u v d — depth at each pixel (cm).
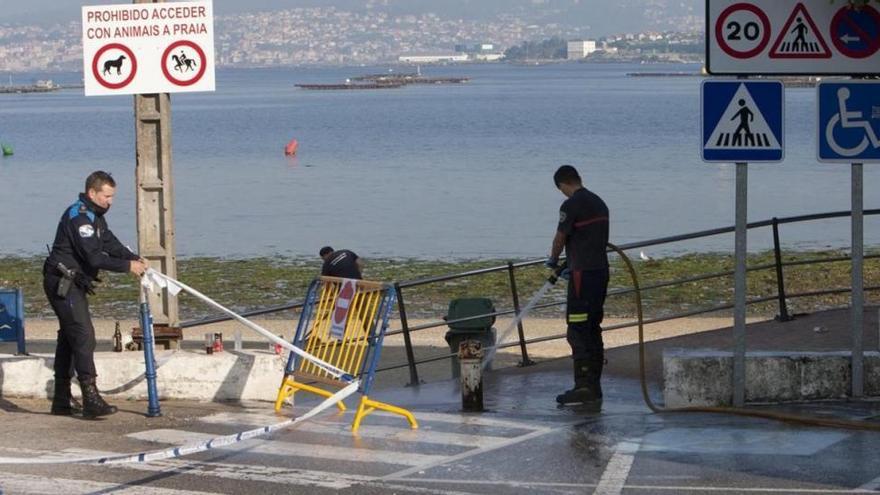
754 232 4872
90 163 9156
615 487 990
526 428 1232
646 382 1501
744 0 1247
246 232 5116
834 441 1134
